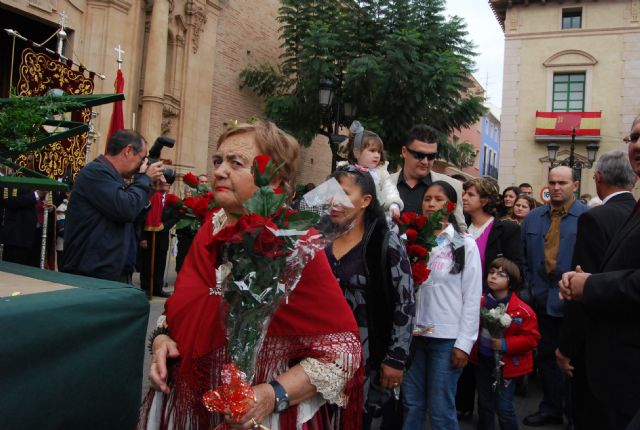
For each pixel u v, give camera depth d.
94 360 1.67
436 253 3.44
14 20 11.05
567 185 4.94
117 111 6.90
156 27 12.14
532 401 5.39
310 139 14.86
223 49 15.44
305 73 13.94
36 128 2.93
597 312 2.32
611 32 24.67
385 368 2.69
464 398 4.63
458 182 4.42
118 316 1.76
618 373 2.23
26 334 1.44
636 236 2.31
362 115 14.19
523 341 3.92
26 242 5.99
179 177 13.38
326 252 2.82
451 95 14.26
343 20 14.35
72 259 3.72
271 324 1.71
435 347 3.39
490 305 4.15
